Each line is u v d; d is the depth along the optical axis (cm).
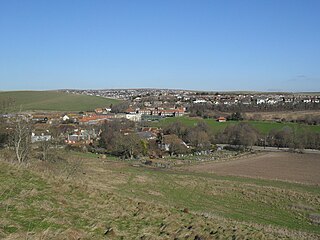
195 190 4803
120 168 6512
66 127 10212
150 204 1934
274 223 3294
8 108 4409
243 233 1689
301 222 3472
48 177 1811
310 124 11675
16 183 1538
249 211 3794
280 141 10738
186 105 18300
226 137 11012
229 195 4603
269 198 4472
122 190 3872
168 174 6134
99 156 8094
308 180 6050
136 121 13575
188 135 10600
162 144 9569
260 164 7881
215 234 1566
